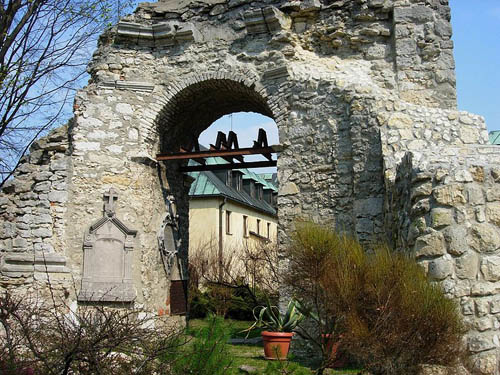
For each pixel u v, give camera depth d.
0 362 4.71
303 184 10.50
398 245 8.07
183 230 13.67
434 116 9.60
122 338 4.81
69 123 11.74
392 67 11.09
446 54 10.92
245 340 12.86
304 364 8.90
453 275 6.46
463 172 6.71
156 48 12.10
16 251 11.02
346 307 6.18
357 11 11.31
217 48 11.74
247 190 33.09
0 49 12.17
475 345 6.22
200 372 5.32
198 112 13.13
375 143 9.78
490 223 6.54
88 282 10.82
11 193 11.30
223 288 19.36
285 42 11.30
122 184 11.38
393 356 5.64
